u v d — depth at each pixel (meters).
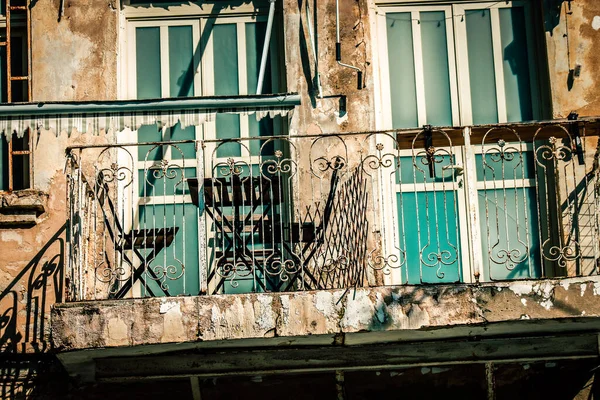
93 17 13.14
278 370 11.70
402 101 13.34
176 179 13.12
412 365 11.71
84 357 11.45
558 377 11.99
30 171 12.67
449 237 12.89
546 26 13.19
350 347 11.63
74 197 11.57
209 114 11.36
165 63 13.47
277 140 13.22
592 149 12.66
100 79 12.98
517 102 13.33
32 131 12.52
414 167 11.55
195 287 12.80
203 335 11.06
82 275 11.55
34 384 12.07
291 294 11.16
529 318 11.06
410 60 13.44
